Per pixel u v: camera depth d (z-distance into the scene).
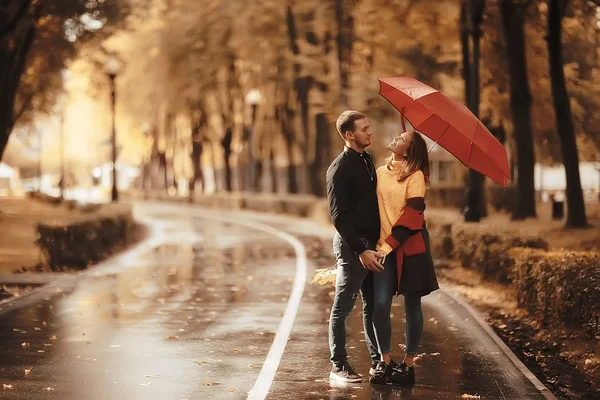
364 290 10.13
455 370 10.73
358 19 40.97
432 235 25.91
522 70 30.41
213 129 75.94
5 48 29.39
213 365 11.23
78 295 18.83
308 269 24.73
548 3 25.70
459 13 31.45
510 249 17.12
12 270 23.89
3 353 12.11
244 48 53.19
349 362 11.32
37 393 9.67
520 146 30.44
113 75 43.56
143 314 15.95
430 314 15.69
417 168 9.72
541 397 9.33
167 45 60.94
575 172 25.80
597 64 35.47
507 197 47.31
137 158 111.62
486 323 14.52
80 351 12.26
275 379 10.32
